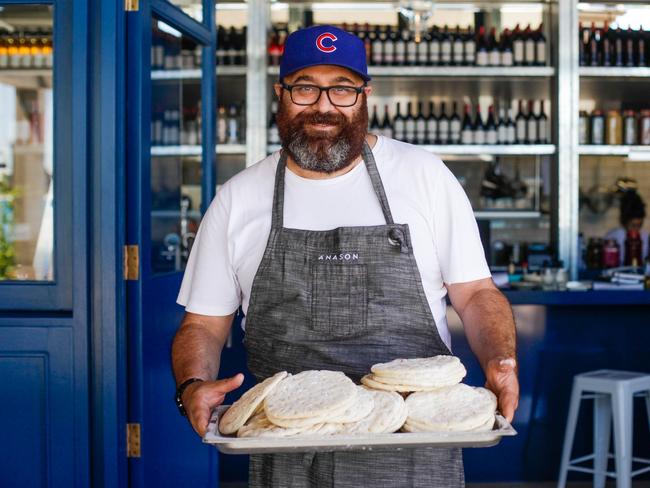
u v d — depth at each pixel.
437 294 1.83
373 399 1.50
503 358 1.59
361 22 5.83
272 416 1.42
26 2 2.89
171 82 3.18
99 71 2.84
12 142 2.93
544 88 5.72
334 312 1.77
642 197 5.94
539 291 4.28
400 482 1.71
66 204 2.90
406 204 1.79
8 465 2.88
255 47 5.41
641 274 4.95
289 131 1.73
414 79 5.54
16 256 2.93
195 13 3.45
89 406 2.86
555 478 4.37
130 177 2.88
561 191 5.37
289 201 1.82
